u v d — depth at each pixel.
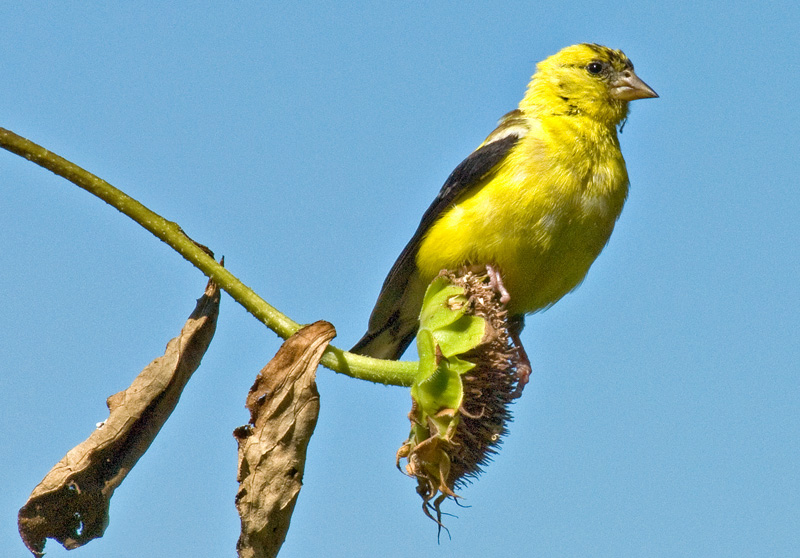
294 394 5.81
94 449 5.85
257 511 5.65
